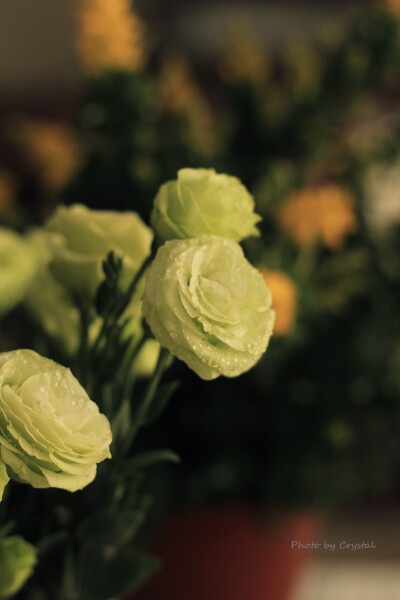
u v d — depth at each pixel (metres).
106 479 0.65
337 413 1.04
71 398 0.56
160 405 0.64
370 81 1.16
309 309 0.99
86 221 0.66
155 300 0.55
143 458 0.66
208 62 2.10
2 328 0.82
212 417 1.02
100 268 0.65
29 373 0.56
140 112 1.03
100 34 0.99
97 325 0.69
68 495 0.66
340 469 1.07
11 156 2.05
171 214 0.59
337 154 1.15
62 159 1.13
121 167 1.05
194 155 1.08
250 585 1.12
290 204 1.01
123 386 0.65
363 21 1.12
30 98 2.34
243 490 1.06
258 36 1.98
